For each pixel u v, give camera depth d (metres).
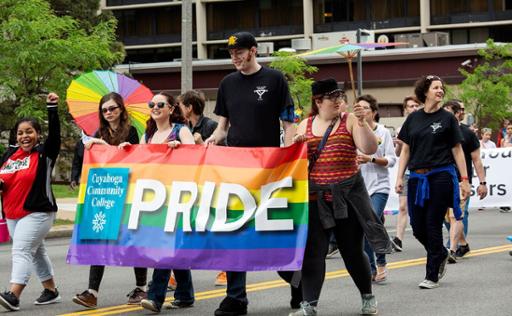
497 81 50.12
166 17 79.44
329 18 73.44
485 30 71.44
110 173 10.74
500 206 22.41
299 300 10.92
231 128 10.56
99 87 13.74
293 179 9.88
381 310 10.76
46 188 11.29
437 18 70.94
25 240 11.17
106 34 28.81
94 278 11.15
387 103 57.19
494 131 49.88
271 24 75.88
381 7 72.25
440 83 12.34
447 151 12.27
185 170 10.37
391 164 13.77
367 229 9.88
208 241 10.15
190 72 27.80
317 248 9.91
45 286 11.70
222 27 77.06
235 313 10.51
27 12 26.84
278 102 10.43
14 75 27.12
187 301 11.16
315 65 58.31
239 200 10.06
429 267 12.45
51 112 11.30
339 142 9.88
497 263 15.03
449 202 12.27
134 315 10.67
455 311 10.65
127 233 10.57
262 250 9.95
